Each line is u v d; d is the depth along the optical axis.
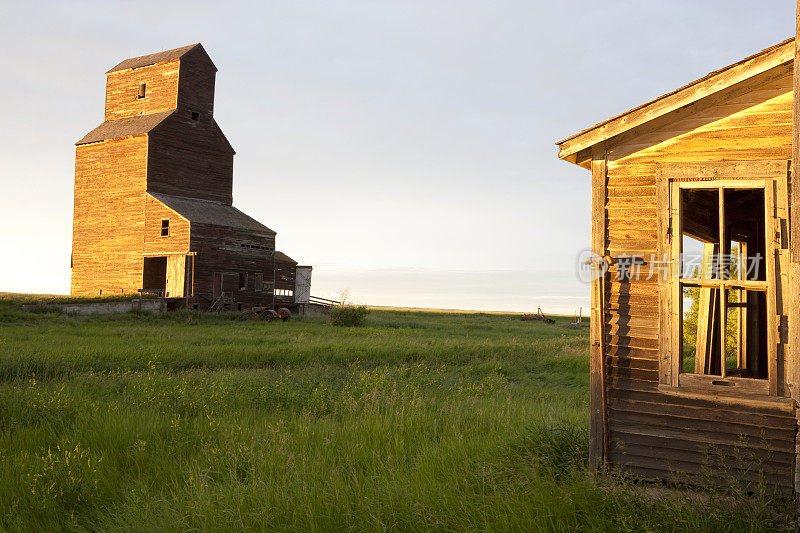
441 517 6.37
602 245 7.97
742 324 9.68
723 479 7.00
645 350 7.62
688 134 7.71
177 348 22.50
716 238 9.66
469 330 43.06
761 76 7.23
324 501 6.74
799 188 6.42
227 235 47.47
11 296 47.91
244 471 8.13
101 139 50.19
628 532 5.84
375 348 24.31
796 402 6.44
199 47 52.19
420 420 10.70
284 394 13.50
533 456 7.72
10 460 8.46
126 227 48.62
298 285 56.16
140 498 7.14
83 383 14.62
